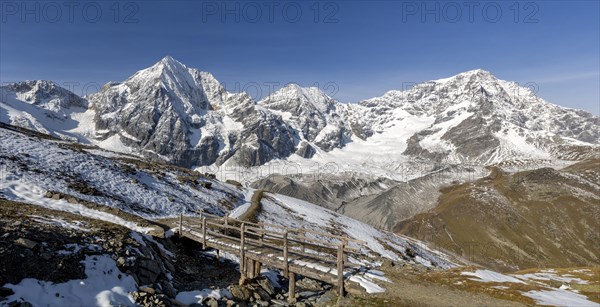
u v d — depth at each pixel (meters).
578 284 29.00
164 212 44.69
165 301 17.48
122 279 17.95
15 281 14.82
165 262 23.30
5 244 16.45
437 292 21.22
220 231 36.16
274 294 23.02
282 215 75.44
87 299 15.50
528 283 25.86
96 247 19.34
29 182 35.81
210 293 19.97
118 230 23.39
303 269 21.83
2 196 30.16
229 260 30.30
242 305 19.72
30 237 17.77
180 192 59.19
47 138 71.12
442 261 103.25
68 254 17.64
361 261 31.97
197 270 25.77
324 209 107.81
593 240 181.88
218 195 69.94
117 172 53.34
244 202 76.06
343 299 19.95
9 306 13.30
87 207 33.00
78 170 47.09
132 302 16.59
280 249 26.75
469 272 26.78
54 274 16.06
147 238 25.48
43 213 25.95
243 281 23.17
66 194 35.25
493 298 20.61
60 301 14.78
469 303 19.47
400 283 22.47
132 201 43.66
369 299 19.66
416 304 19.05
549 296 22.06
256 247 26.72
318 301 21.09
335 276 20.78
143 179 56.81
